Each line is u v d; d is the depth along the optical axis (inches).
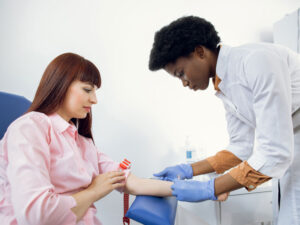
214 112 65.1
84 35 56.5
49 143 27.4
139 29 60.1
